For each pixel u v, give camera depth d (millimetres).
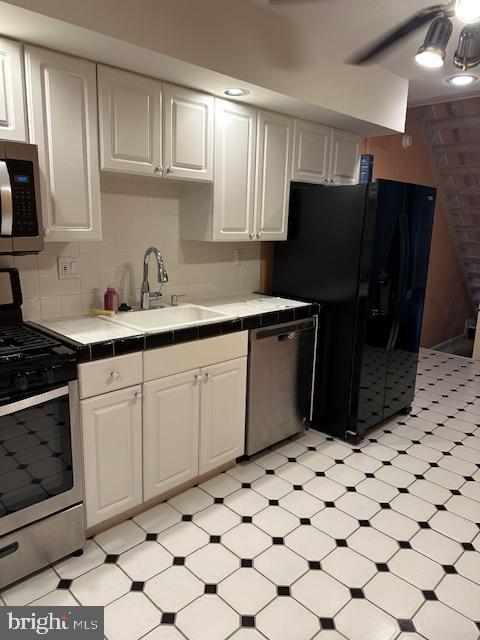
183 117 2352
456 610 1753
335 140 3283
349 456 2891
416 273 3254
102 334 2045
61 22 1621
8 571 1767
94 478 1996
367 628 1664
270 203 2941
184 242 2908
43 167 1902
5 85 1743
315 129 3104
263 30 2277
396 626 1675
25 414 1693
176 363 2225
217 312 2645
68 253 2367
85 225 2088
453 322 6438
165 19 1895
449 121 4625
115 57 1945
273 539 2117
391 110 3219
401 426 3359
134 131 2166
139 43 1827
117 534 2127
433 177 5156
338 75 2742
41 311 2318
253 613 1717
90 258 2461
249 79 2264
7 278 2131
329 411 3137
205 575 1894
